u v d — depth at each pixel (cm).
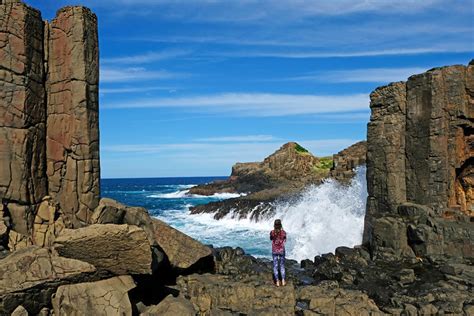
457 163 1823
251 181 8262
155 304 1185
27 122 1165
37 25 1215
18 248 1095
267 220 3816
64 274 984
